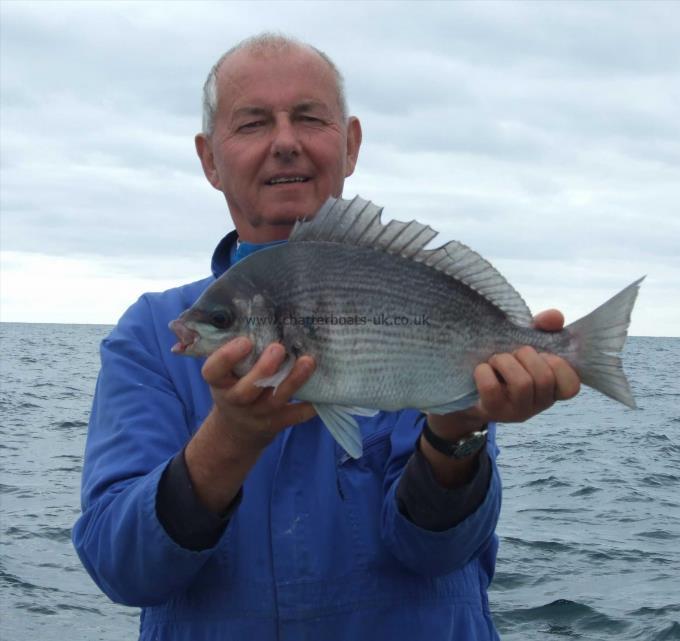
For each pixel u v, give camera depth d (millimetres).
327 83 1319
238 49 1339
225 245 1383
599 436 7711
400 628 1210
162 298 1348
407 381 1142
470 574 1285
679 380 17938
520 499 4566
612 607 2752
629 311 1108
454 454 1146
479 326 1148
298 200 1294
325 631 1195
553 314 1137
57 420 7949
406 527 1174
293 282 1143
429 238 1161
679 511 4277
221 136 1326
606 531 3807
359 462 1245
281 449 1229
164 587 1163
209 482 1118
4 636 2492
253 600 1196
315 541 1209
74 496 4422
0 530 3627
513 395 1065
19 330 55469
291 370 1089
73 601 2805
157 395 1264
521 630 2607
